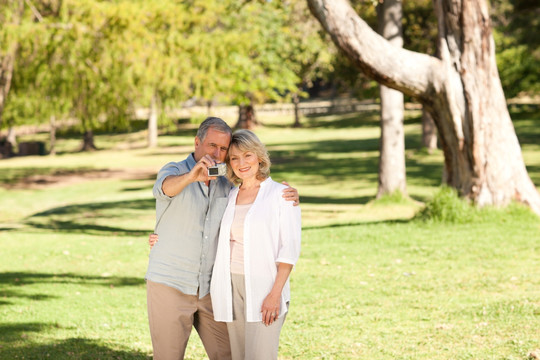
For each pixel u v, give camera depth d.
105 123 21.98
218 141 4.01
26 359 5.49
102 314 7.22
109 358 5.50
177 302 4.12
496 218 11.59
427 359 5.15
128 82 19.41
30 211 22.86
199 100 25.59
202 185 4.11
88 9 18.11
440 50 11.26
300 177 27.83
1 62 20.17
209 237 4.12
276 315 3.87
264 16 25.77
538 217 11.52
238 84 21.28
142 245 12.37
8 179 32.53
